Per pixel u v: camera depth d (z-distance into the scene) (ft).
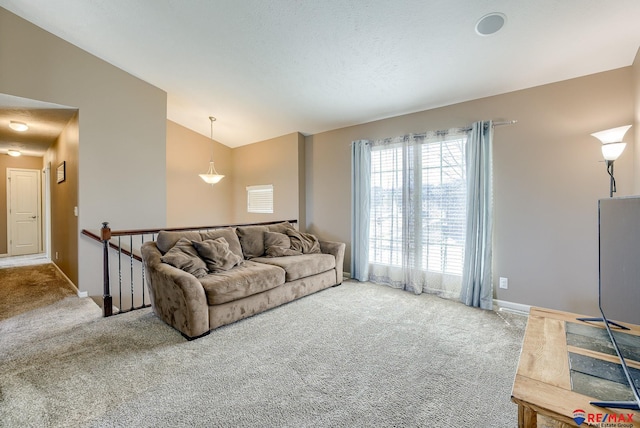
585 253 9.05
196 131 19.26
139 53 11.37
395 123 13.37
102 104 12.12
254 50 10.09
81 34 10.75
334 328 8.79
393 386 6.00
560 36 7.64
